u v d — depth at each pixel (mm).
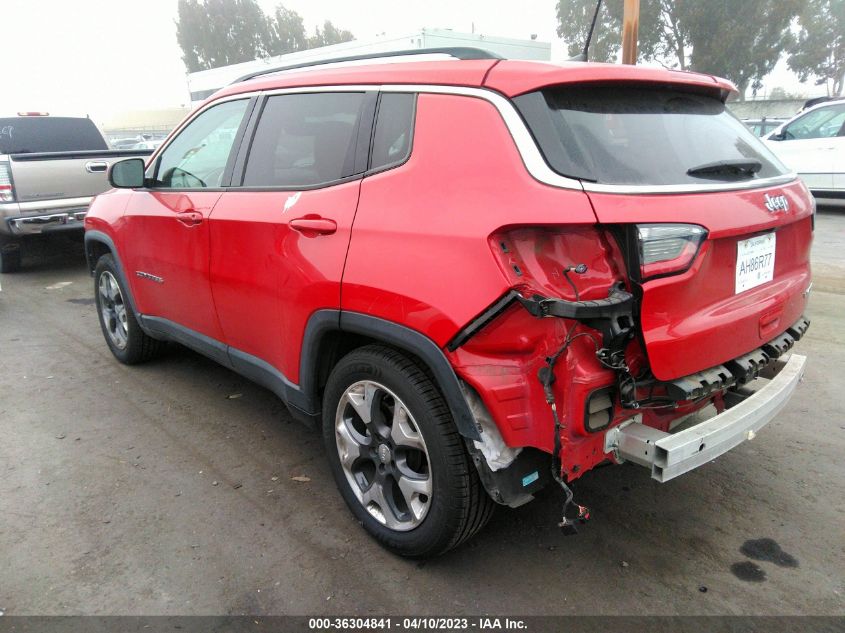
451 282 2152
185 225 3527
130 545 2756
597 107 2281
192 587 2512
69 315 6312
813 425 3785
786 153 11836
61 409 4094
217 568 2617
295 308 2807
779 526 2871
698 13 28656
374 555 2699
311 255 2686
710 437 2215
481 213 2123
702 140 2504
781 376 2723
